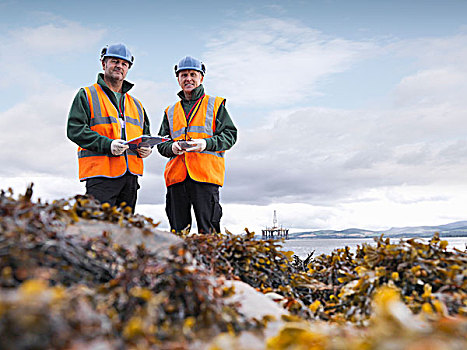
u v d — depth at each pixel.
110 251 2.55
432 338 1.62
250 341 2.17
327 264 4.33
